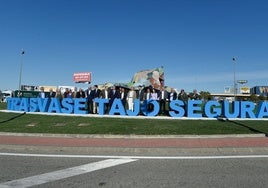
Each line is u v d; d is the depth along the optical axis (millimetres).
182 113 19344
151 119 17750
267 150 9664
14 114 20594
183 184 6027
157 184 6023
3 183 6055
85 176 6609
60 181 6223
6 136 12008
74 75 66250
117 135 12000
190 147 9703
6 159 8273
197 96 21359
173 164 7789
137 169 7250
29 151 9492
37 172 6922
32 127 14219
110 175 6699
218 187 5852
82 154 9047
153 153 9312
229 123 16000
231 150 9523
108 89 21312
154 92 20844
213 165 7688
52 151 9516
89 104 20828
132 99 20469
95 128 13781
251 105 19469
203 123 15867
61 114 20297
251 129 13695
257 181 6258
